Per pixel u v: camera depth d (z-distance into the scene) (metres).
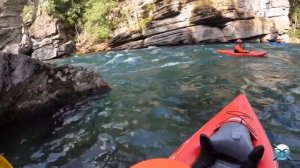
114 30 24.88
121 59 17.33
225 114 5.91
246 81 10.54
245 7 23.83
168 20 23.14
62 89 8.64
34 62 8.16
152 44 23.30
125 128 6.95
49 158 5.87
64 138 6.68
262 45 20.12
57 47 24.39
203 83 10.49
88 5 26.16
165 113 7.70
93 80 9.52
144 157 5.71
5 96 7.45
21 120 7.75
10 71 7.67
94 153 5.96
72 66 9.22
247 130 5.04
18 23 25.48
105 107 8.37
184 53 17.67
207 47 20.05
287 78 10.79
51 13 25.08
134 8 24.41
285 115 7.32
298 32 23.75
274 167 4.27
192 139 4.99
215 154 4.30
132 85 10.64
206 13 22.73
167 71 12.86
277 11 24.67
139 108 8.16
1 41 24.48
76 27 26.22
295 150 5.73
